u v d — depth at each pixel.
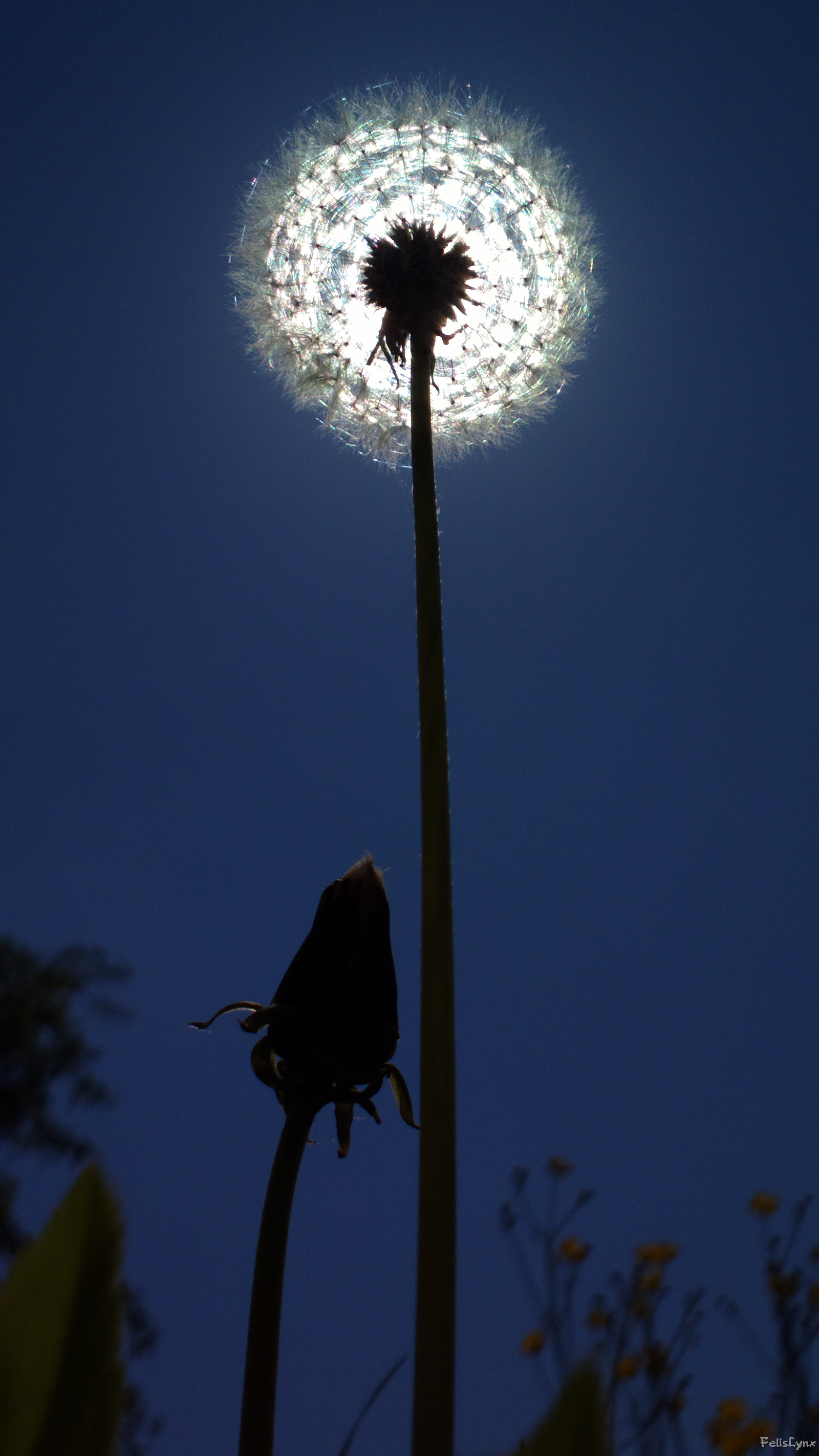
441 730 1.48
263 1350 1.19
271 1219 1.28
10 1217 5.05
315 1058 1.37
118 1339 0.42
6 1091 6.69
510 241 3.05
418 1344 1.05
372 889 1.49
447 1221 1.11
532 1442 0.38
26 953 7.22
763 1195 1.99
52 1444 0.40
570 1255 2.00
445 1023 1.25
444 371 3.00
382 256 2.13
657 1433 1.74
